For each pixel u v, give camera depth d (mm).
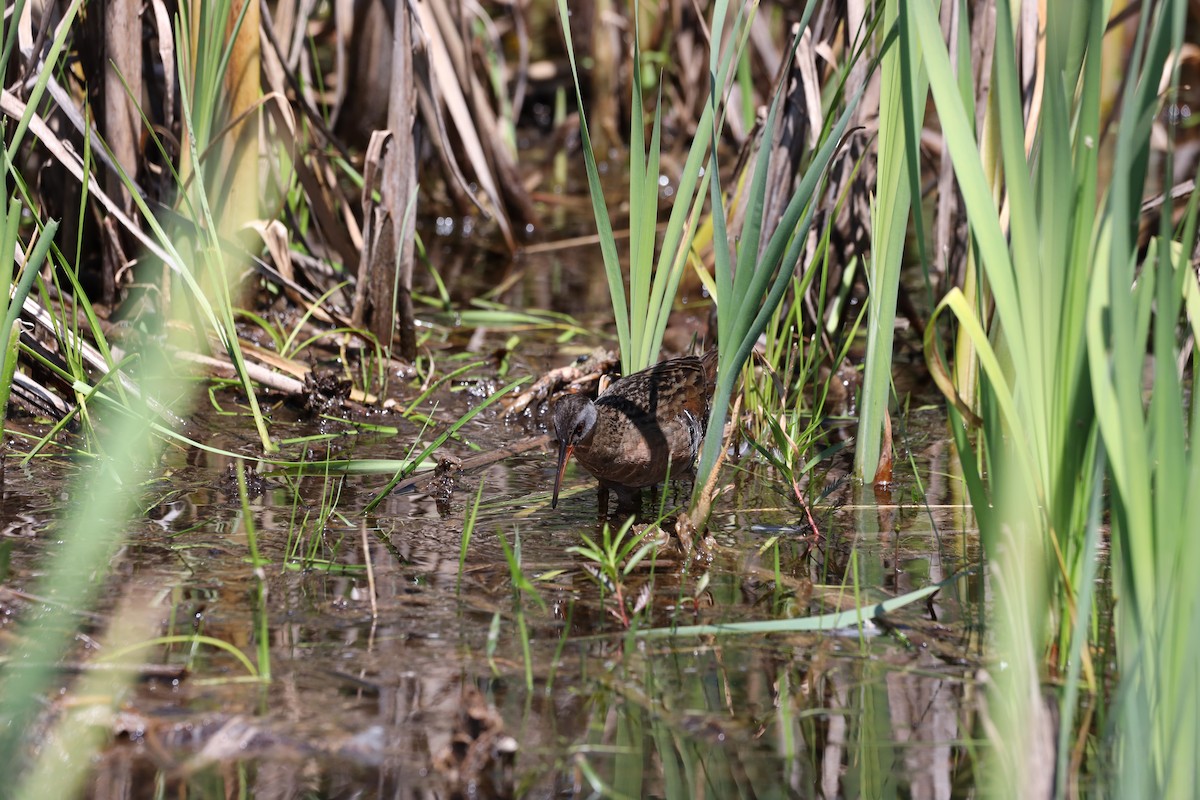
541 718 6031
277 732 5777
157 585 7246
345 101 16266
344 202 12500
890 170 8734
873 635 6945
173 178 11539
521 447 10055
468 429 10562
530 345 12773
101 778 5430
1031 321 5863
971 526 8586
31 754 5520
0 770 5355
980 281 6910
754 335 7496
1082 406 5906
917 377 12203
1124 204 5141
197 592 7195
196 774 5496
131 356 9070
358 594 7273
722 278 7676
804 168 11406
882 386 9219
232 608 7012
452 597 7293
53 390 10125
